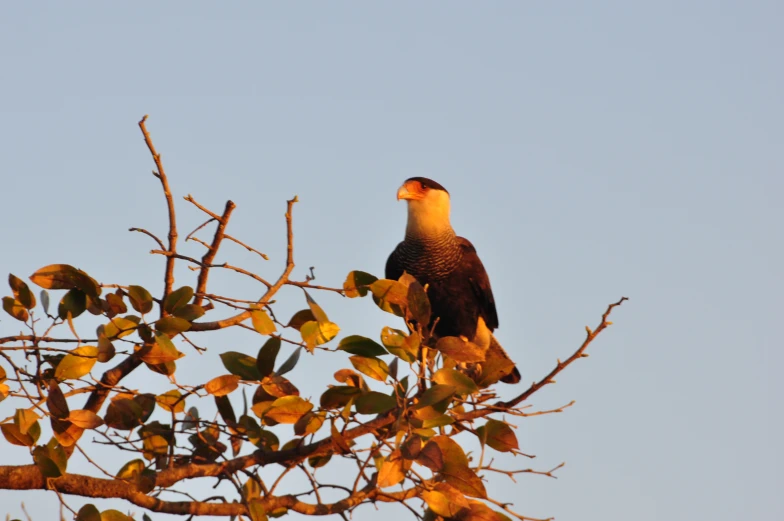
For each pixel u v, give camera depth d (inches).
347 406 338.3
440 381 358.0
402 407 342.0
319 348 363.3
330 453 381.4
